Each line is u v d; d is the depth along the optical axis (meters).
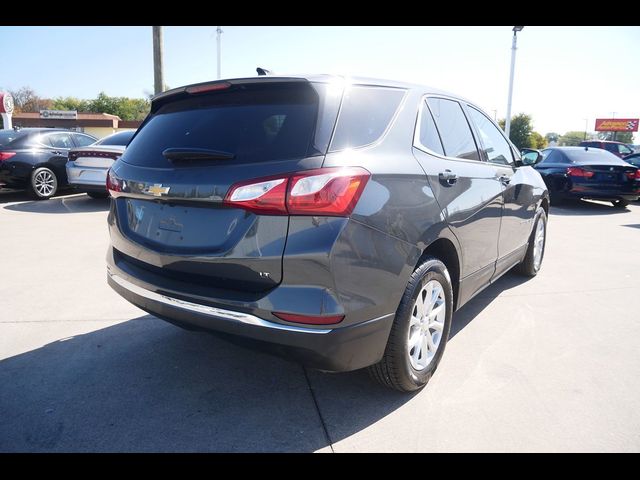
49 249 5.89
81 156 8.62
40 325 3.68
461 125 3.47
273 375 2.99
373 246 2.28
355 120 2.44
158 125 2.88
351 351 2.26
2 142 9.31
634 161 13.72
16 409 2.57
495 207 3.59
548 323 3.90
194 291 2.37
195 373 3.00
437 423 2.53
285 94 2.46
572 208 10.96
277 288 2.17
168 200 2.47
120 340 3.45
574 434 2.45
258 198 2.16
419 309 2.71
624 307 4.29
